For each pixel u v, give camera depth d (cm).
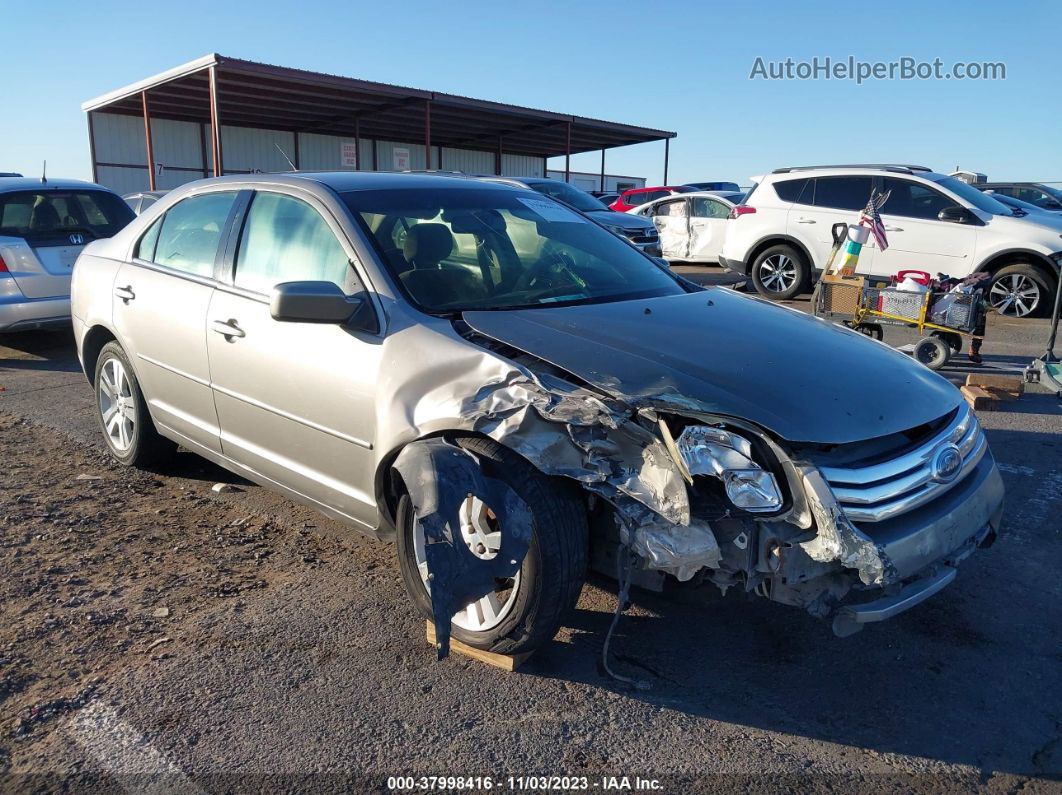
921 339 799
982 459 329
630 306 363
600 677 303
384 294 338
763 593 276
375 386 323
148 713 279
